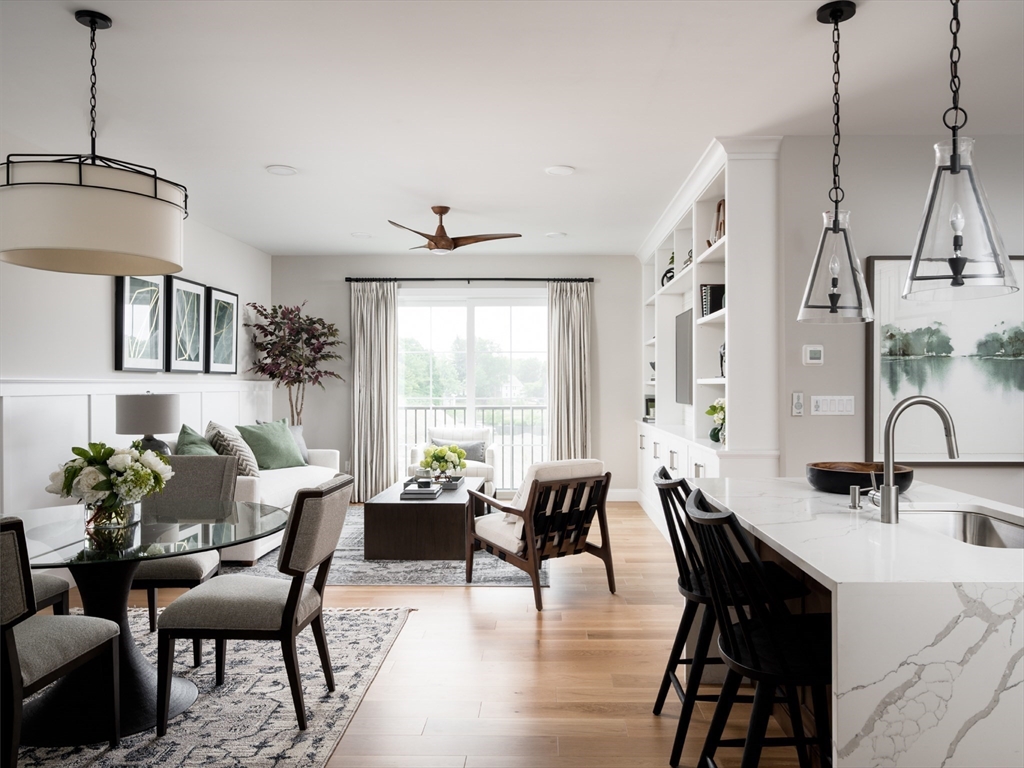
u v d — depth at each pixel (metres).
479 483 5.55
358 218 5.50
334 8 2.43
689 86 3.10
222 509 2.88
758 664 1.66
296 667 2.38
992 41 2.71
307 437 7.12
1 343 3.58
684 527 2.30
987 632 1.37
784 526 1.93
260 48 2.72
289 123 3.50
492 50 2.75
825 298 2.27
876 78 3.04
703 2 2.42
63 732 2.32
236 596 2.41
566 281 7.00
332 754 2.24
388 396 7.00
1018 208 3.72
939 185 1.80
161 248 1.98
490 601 3.82
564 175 4.38
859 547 1.67
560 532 3.81
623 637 3.27
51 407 3.81
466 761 2.20
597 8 2.45
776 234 3.77
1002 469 3.64
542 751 2.26
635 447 7.05
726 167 3.79
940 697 1.38
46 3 2.39
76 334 4.14
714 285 4.54
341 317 7.09
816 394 3.71
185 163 4.14
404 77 2.99
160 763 2.17
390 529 4.68
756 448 3.76
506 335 7.30
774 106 3.33
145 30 2.58
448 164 4.17
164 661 2.35
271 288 7.09
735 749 2.28
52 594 2.66
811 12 2.49
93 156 1.90
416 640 3.23
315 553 2.40
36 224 1.83
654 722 2.46
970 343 3.66
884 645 1.38
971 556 1.58
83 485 2.36
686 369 5.33
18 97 3.17
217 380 5.94
